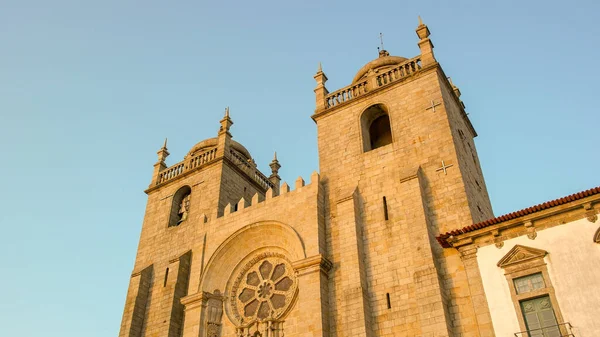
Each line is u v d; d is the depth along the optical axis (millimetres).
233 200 43812
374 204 31781
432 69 35781
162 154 50250
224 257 35812
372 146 41344
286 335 29891
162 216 44406
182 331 35625
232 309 33594
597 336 19578
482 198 33594
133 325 36656
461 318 24453
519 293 22094
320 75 42750
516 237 23375
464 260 24312
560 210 22469
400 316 26547
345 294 28125
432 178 30641
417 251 27281
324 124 38906
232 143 50594
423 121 33719
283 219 34219
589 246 21391
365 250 30078
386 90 37281
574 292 20828
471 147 37406
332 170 35594
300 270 30453
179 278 37250
